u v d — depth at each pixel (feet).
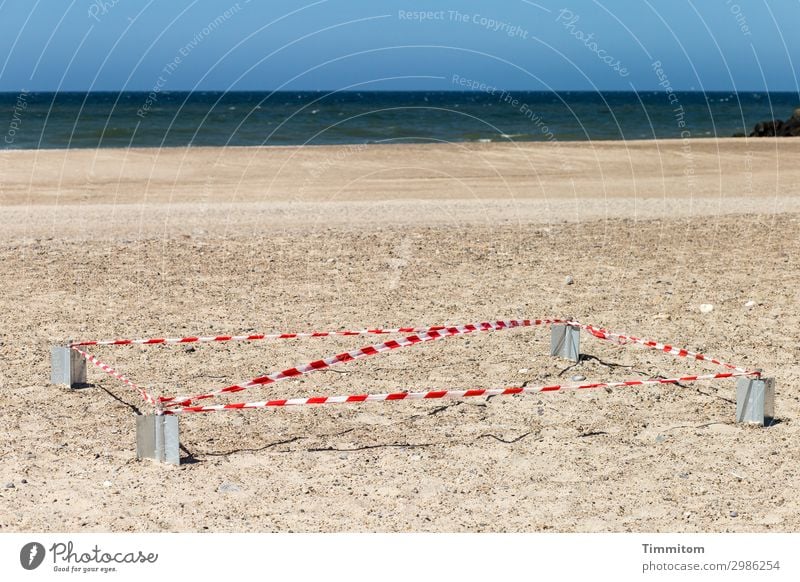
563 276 40.96
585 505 18.61
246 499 18.83
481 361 28.66
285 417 23.62
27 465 20.34
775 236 51.19
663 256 45.65
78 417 23.45
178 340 28.02
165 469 20.26
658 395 25.38
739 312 34.58
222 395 25.11
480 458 20.93
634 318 33.68
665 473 20.15
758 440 22.03
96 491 19.13
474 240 49.62
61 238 50.08
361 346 30.01
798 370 27.48
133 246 47.55
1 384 25.91
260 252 46.09
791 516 18.10
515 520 17.97
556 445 21.71
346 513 18.24
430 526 17.75
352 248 47.16
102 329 31.81
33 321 32.73
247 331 31.78
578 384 25.18
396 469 20.30
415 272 41.68
